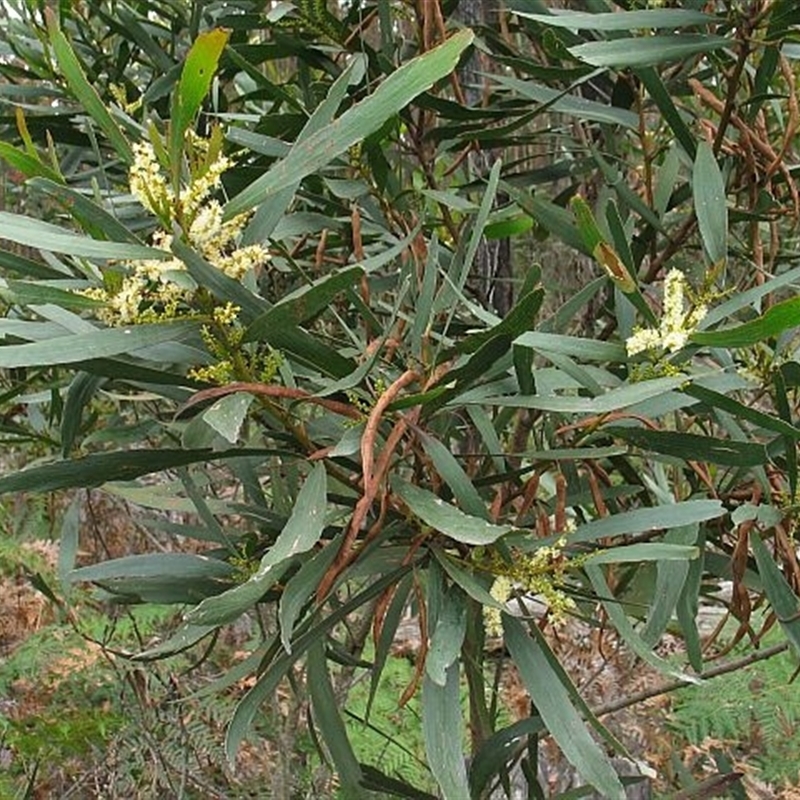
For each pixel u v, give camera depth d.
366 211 1.15
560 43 1.02
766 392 1.04
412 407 0.80
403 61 1.26
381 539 0.82
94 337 0.69
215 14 1.39
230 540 1.00
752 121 1.12
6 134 1.31
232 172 1.04
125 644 2.13
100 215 0.71
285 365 0.82
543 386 0.91
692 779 1.28
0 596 2.19
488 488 1.06
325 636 0.91
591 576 0.90
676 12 0.99
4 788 1.84
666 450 0.85
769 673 2.20
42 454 1.79
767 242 1.43
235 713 0.77
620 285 0.76
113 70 1.29
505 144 1.23
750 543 0.90
